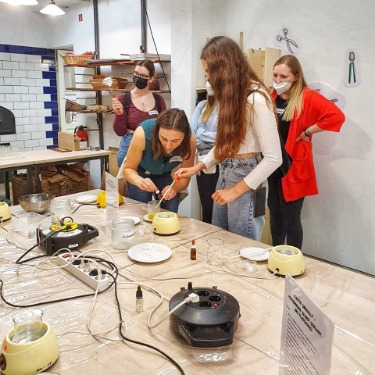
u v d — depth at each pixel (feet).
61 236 4.96
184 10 11.21
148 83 10.70
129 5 13.91
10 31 16.75
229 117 5.55
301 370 2.49
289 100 8.39
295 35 9.96
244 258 4.84
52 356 2.88
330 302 3.82
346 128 9.45
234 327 3.17
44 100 18.48
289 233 8.87
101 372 2.84
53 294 3.95
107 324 3.43
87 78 16.37
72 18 16.48
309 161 8.50
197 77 11.61
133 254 4.84
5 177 15.11
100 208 6.89
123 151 10.71
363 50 8.86
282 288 4.10
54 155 12.95
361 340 3.22
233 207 6.28
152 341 3.19
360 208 9.59
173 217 5.76
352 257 9.99
